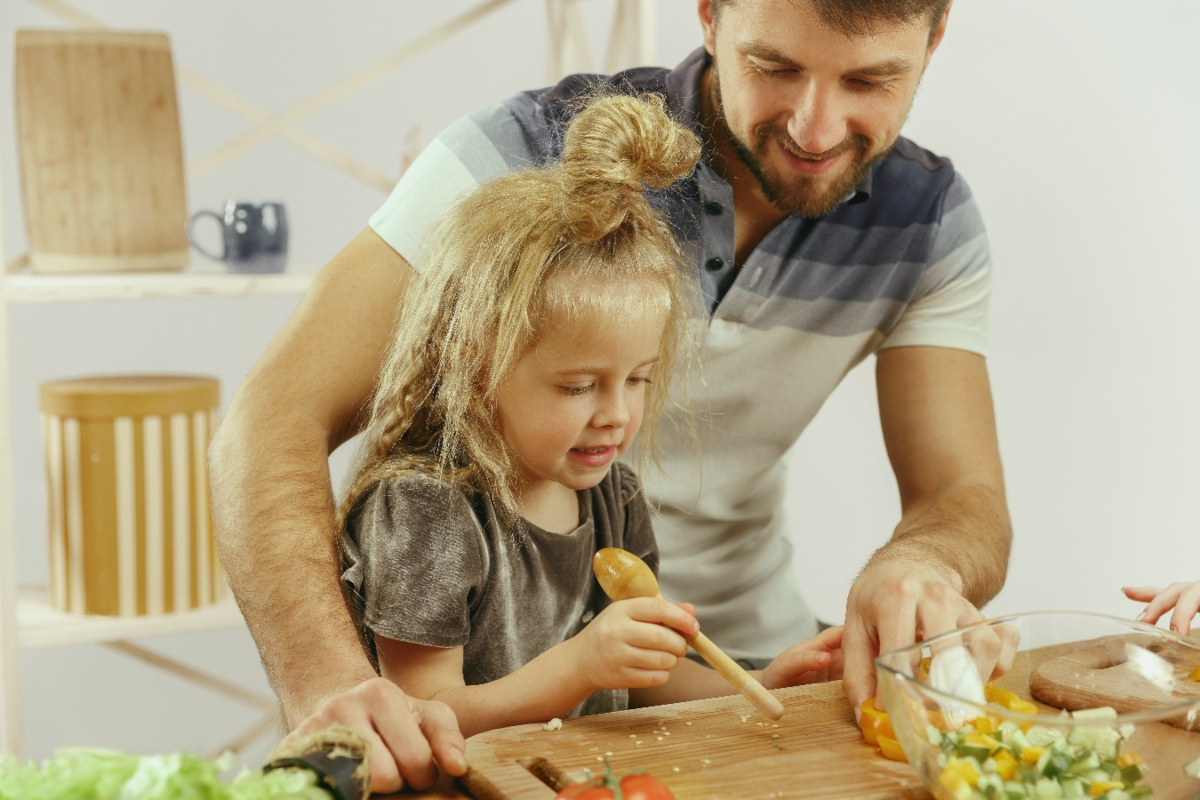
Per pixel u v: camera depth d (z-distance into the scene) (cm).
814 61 111
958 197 142
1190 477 254
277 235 186
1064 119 248
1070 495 257
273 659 96
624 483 120
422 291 106
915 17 110
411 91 238
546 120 128
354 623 100
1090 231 250
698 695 115
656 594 89
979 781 66
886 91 115
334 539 105
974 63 244
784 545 159
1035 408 254
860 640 93
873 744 80
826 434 257
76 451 181
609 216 96
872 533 264
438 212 120
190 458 186
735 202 132
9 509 172
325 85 232
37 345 224
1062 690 84
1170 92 242
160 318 230
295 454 109
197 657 243
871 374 258
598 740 80
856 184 124
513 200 101
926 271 140
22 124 179
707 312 134
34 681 234
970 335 144
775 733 82
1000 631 82
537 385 97
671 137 101
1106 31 243
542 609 108
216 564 193
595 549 115
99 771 58
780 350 138
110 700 239
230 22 225
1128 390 255
